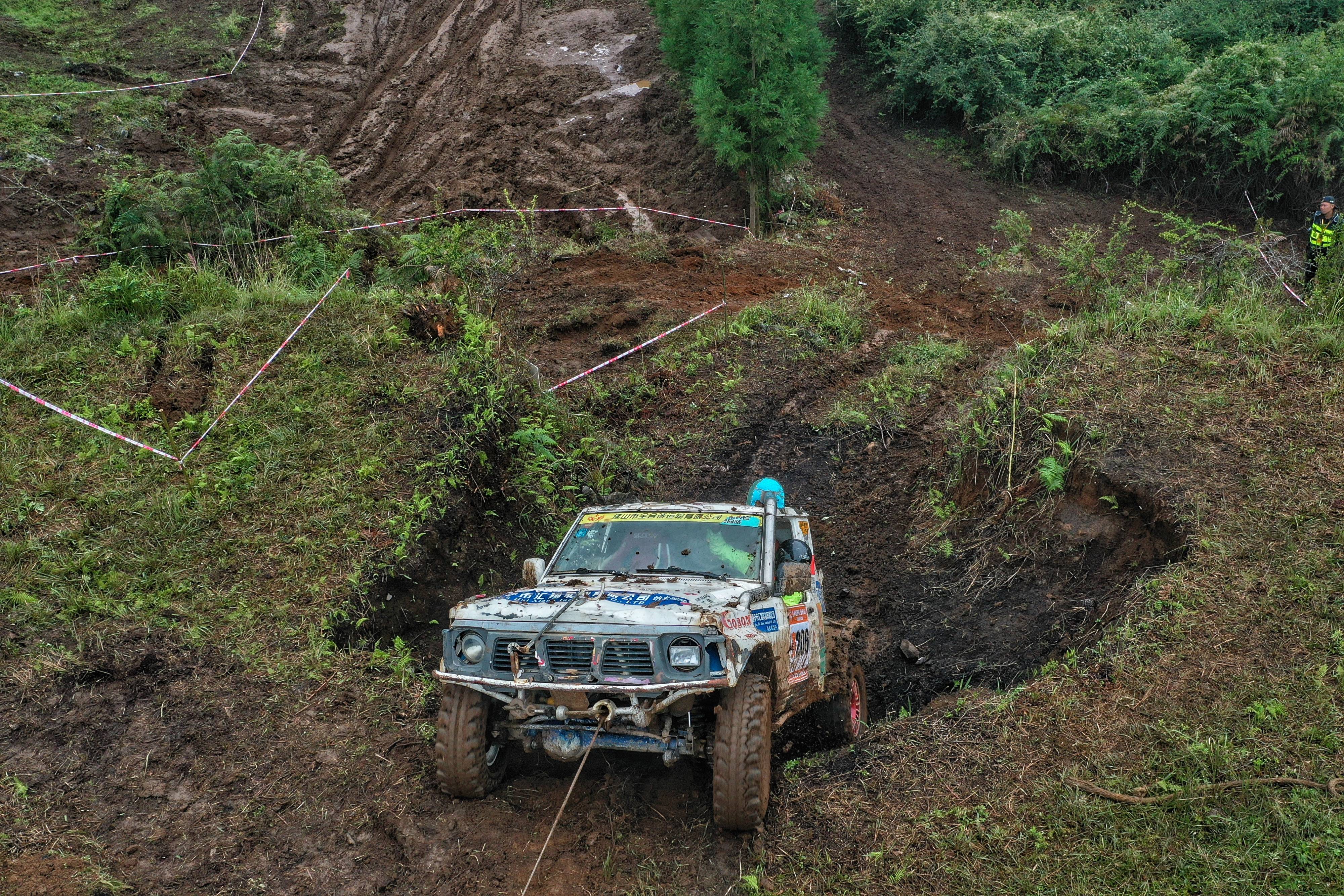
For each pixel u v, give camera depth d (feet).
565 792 17.57
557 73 80.23
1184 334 31.48
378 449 26.76
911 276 54.29
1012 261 56.65
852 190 66.64
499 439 29.09
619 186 65.62
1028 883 14.20
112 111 66.64
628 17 88.84
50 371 28.96
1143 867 14.25
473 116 74.54
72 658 19.22
